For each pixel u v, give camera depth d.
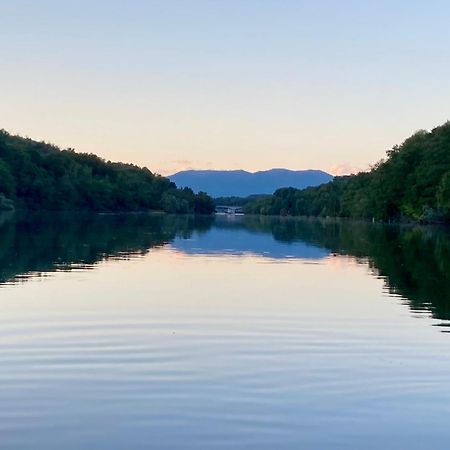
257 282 28.44
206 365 14.33
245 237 66.06
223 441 10.20
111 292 24.34
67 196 167.38
